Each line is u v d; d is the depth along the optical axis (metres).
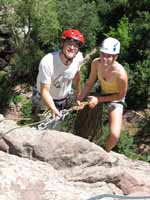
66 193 2.85
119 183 3.29
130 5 18.56
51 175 3.06
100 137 4.36
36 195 2.79
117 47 3.94
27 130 3.53
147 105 15.95
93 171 3.26
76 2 17.97
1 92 16.62
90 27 17.73
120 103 4.15
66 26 17.58
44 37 16.91
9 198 2.73
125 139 13.38
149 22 17.33
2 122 3.93
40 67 3.96
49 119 4.01
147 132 14.84
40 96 4.12
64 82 4.08
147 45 17.03
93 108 4.25
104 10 18.83
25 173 2.93
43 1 16.78
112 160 3.38
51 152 3.32
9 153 3.41
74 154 3.32
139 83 16.00
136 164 4.25
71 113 4.28
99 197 2.93
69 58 3.93
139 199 3.10
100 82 4.15
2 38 17.70
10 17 16.97
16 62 17.11
